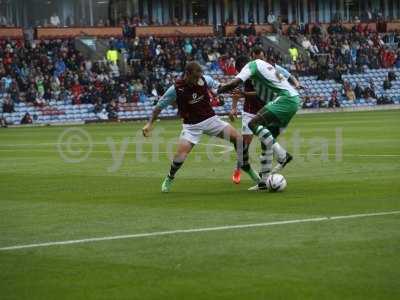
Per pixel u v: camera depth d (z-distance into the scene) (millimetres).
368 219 17906
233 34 105375
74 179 28828
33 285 12930
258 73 23703
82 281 13086
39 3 101938
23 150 44750
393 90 102750
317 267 13484
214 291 12203
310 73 99812
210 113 24406
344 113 86438
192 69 23938
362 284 12359
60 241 16453
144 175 29609
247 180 27078
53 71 87750
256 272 13273
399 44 109062
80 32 98625
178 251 15055
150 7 108375
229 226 17531
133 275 13344
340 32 108375
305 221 17844
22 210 21188
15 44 89688
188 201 21984
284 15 115688
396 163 31188
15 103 82938
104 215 19828
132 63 91750
